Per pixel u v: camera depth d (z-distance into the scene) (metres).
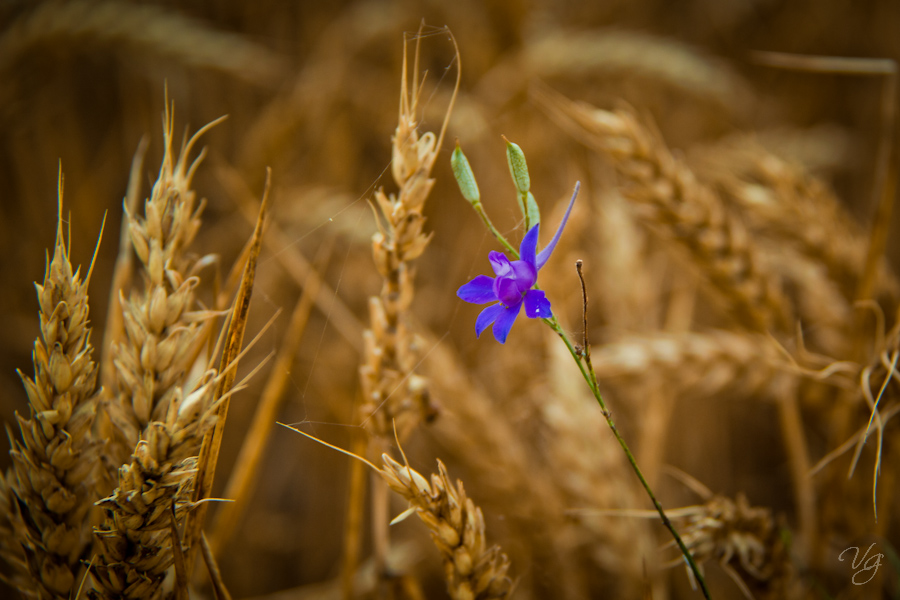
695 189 0.44
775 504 0.63
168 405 0.33
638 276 0.52
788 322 0.45
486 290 0.32
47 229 0.64
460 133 0.60
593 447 0.43
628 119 0.44
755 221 0.47
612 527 0.42
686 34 0.89
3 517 0.35
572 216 0.46
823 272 0.46
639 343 0.45
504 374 0.49
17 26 0.59
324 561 0.59
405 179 0.34
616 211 0.53
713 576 0.49
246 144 0.63
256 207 0.49
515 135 0.63
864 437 0.36
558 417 0.43
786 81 0.88
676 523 0.38
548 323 0.31
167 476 0.32
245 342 0.58
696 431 0.60
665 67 0.63
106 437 0.35
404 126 0.34
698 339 0.45
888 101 0.42
